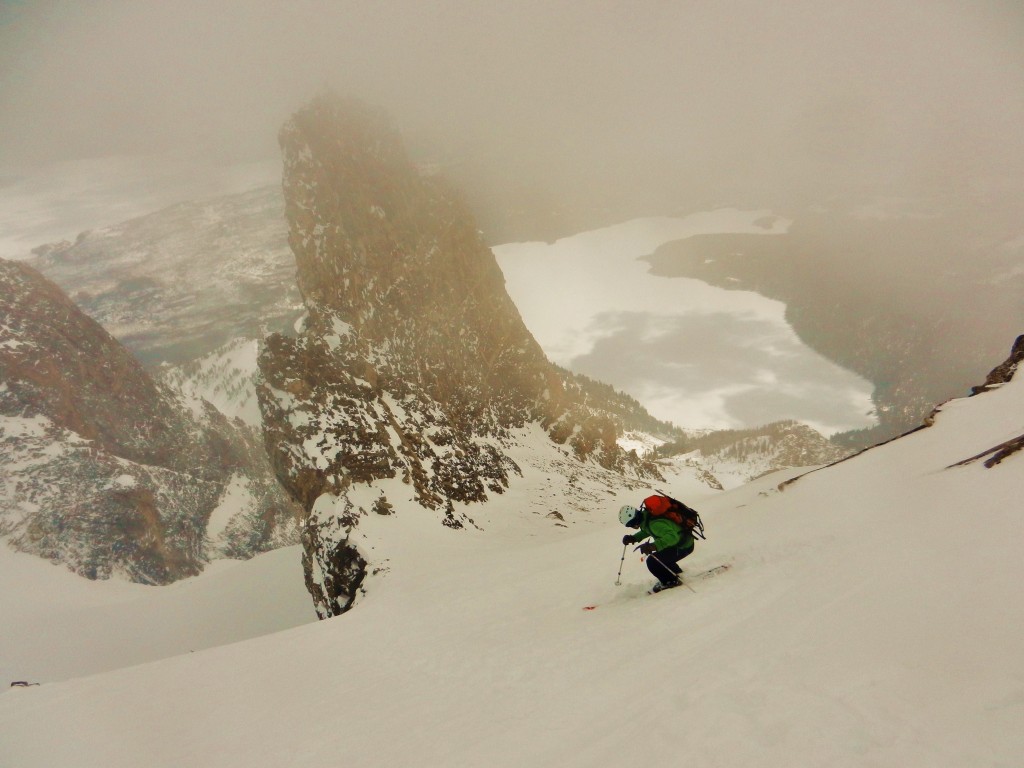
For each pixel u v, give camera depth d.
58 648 62.94
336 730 7.04
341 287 55.91
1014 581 4.80
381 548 34.16
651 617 8.19
